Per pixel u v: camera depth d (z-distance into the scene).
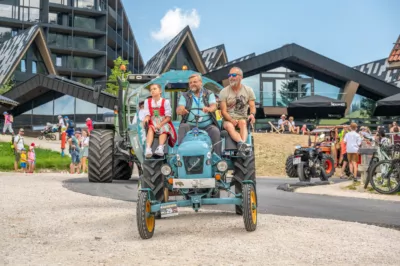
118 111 15.46
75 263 5.65
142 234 6.77
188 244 6.45
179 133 7.96
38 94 45.84
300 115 31.98
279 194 13.04
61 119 39.38
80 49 69.00
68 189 13.57
